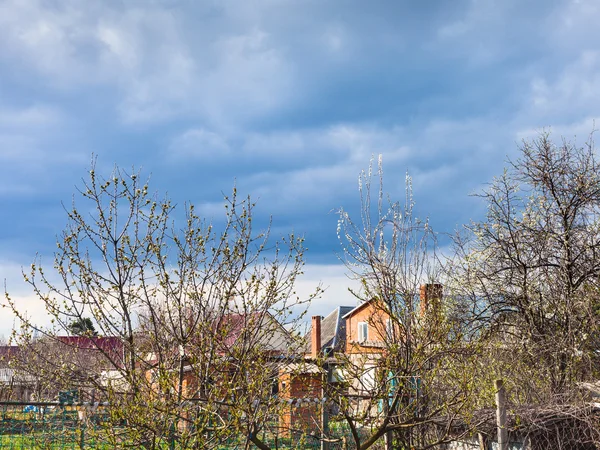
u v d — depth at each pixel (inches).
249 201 251.3
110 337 233.3
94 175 234.4
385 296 283.9
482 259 529.7
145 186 242.5
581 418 311.1
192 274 239.6
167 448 209.2
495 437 308.8
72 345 234.4
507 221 537.3
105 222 233.5
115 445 196.4
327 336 1234.6
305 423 278.8
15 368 244.8
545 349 439.5
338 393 265.0
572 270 510.6
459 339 289.9
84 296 227.1
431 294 292.5
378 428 277.6
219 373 232.7
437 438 307.0
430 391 285.3
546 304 498.9
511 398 384.2
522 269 517.0
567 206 530.9
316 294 255.8
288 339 252.1
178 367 237.9
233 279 239.3
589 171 531.5
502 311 504.1
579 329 458.0
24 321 235.5
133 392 210.1
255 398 225.3
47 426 245.3
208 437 221.9
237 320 246.8
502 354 429.1
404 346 276.4
